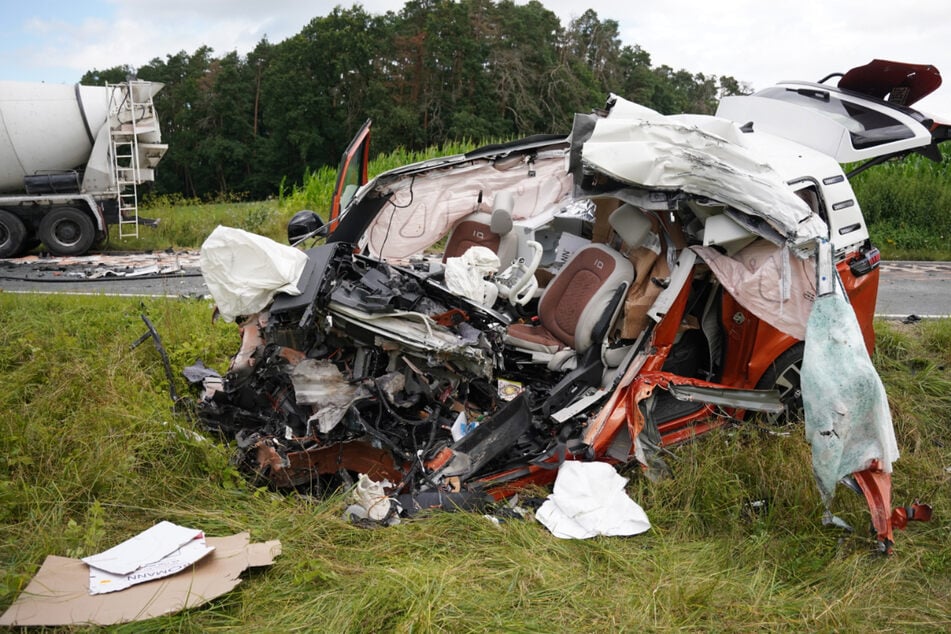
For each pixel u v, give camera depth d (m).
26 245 12.80
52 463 3.87
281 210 14.91
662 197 4.24
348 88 54.75
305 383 4.00
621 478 4.11
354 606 2.96
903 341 6.66
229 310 4.07
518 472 4.16
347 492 3.86
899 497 4.33
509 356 4.89
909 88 5.76
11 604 2.88
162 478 3.86
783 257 4.25
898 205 13.78
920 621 3.28
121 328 6.26
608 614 3.10
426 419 4.16
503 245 5.88
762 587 3.39
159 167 63.66
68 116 12.91
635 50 70.19
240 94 62.97
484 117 50.22
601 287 4.63
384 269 4.48
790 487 4.12
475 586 3.20
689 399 4.41
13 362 5.43
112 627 2.78
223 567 3.17
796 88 6.01
